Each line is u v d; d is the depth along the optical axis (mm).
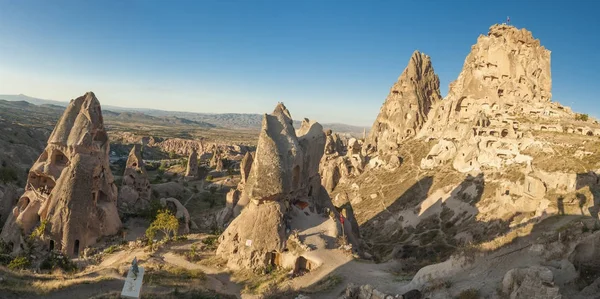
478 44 121250
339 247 44406
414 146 120500
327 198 56281
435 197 85500
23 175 97188
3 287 29875
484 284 27547
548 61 114000
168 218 53188
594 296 24719
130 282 28984
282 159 46000
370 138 150375
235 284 39844
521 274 25047
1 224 59812
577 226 30688
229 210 73125
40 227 51562
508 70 112062
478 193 77875
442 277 30234
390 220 87312
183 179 125188
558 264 27219
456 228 69875
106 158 61156
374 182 112188
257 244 43188
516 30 114375
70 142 56625
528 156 81125
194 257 46219
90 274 38062
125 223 63375
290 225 45812
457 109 116812
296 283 37688
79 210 53000
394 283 34969
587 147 77000
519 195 63094
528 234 31234
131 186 77500
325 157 134750
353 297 29812
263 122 47344
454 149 101125
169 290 33906
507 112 101062
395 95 146000
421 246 67375
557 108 102000
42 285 31922
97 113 60094
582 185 56094
